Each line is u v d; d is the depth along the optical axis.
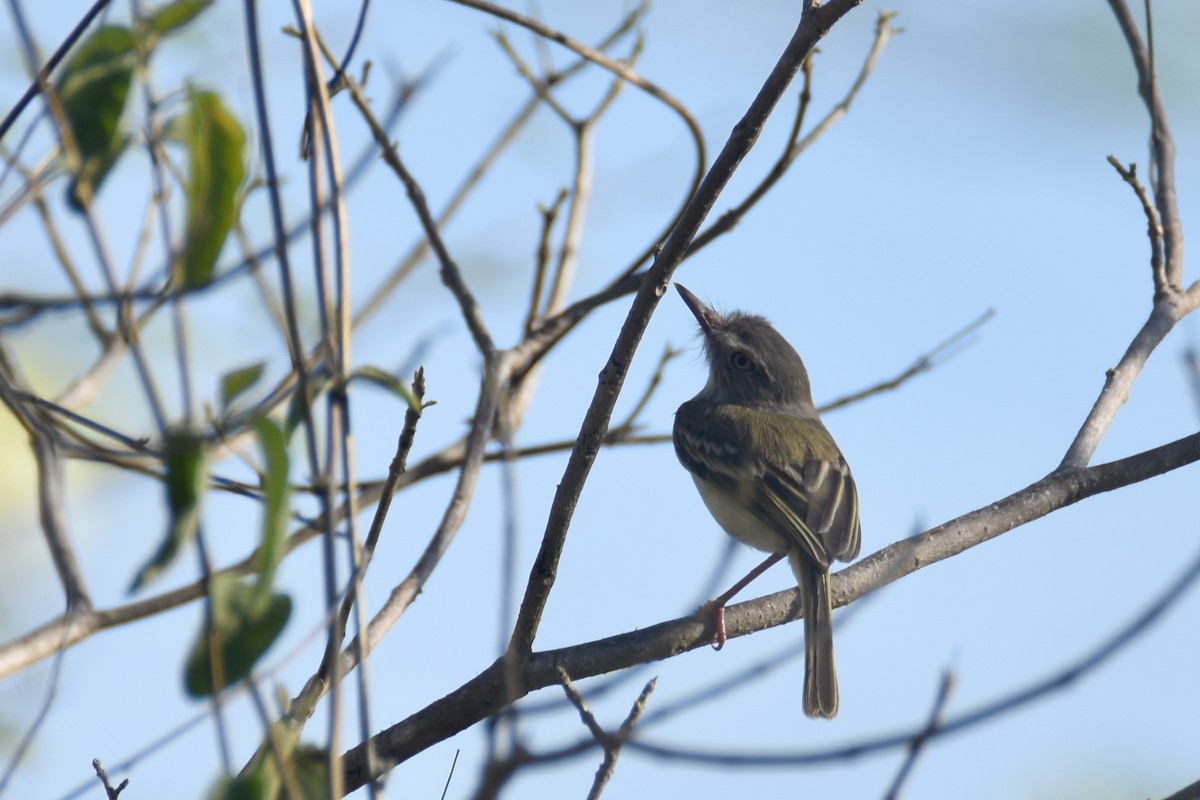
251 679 5.70
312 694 7.04
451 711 8.80
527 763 6.15
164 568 5.17
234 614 5.61
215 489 8.48
